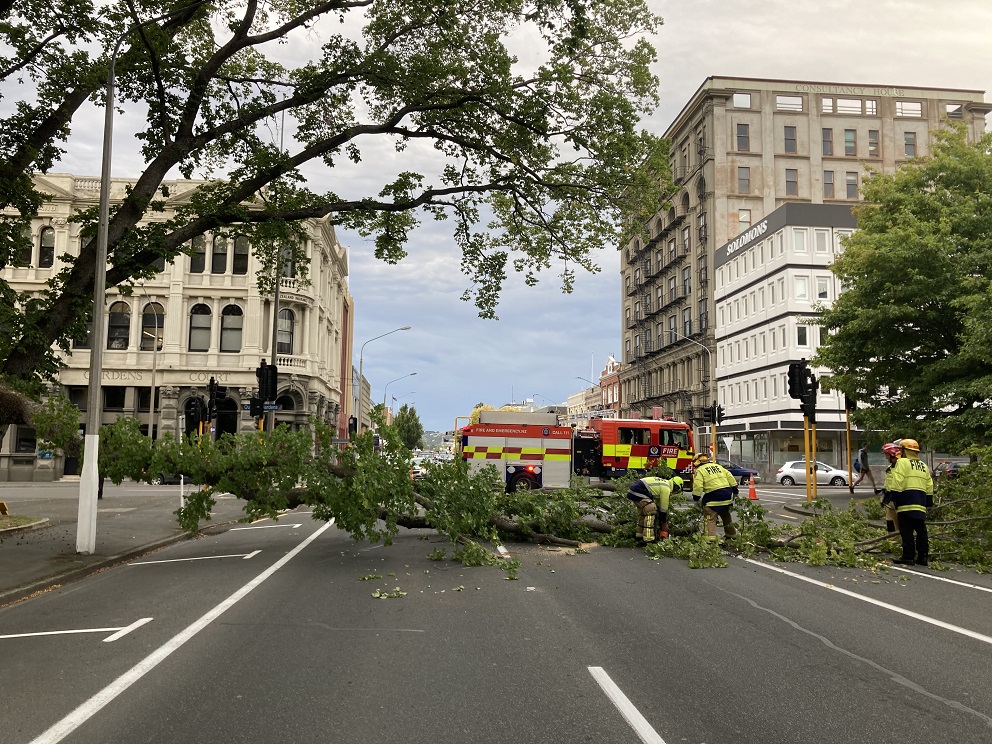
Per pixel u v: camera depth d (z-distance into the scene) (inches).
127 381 1728.6
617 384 3329.2
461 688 204.4
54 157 585.3
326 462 486.9
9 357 539.8
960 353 851.4
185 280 1748.3
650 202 687.1
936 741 167.9
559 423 1031.6
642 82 647.8
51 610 321.1
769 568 434.3
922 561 451.5
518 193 714.2
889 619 295.3
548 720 179.5
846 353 1016.9
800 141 2409.0
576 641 257.9
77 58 566.9
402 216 749.9
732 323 2175.2
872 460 1831.9
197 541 589.0
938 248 891.4
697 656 238.4
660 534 510.3
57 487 1461.6
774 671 221.5
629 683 209.0
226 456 483.2
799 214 1857.8
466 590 358.3
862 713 185.3
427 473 510.0
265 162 619.5
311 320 1839.3
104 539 553.6
